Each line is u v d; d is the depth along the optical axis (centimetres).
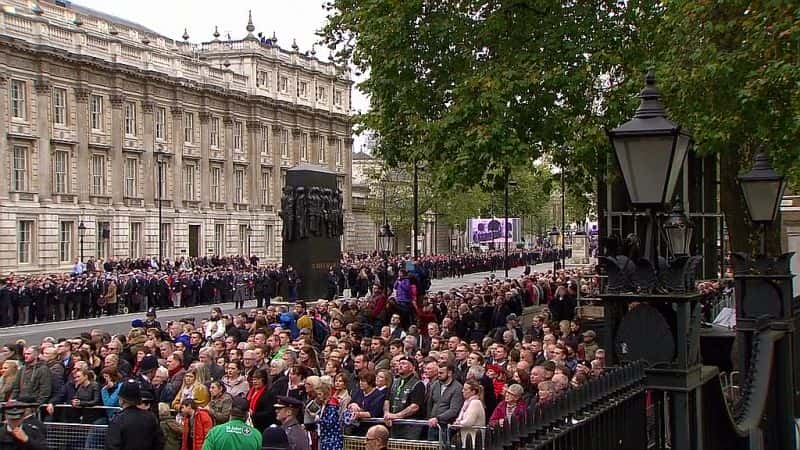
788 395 1054
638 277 648
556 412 518
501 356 1683
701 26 2039
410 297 2919
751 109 1972
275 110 10256
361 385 1437
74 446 1478
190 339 2188
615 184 2541
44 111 7131
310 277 4247
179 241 8706
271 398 1423
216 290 6059
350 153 11894
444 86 2847
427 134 2797
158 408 1473
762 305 1067
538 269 10525
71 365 1748
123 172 8044
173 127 8719
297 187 4238
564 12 2738
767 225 1104
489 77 2630
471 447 461
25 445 1252
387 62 2852
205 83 9094
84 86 7550
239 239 9725
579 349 1877
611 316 662
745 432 838
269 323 2555
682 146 652
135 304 5362
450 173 2681
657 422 662
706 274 3000
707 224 2906
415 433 1348
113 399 1551
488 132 2573
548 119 2688
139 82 8244
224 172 9506
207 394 1391
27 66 7012
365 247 12500
